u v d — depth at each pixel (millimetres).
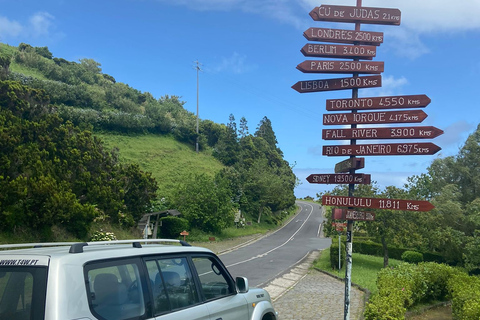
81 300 2943
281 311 10531
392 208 6598
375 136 6621
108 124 61812
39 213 17672
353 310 10648
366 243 31391
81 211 19703
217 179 44656
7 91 28875
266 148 85875
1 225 16047
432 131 6391
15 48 81500
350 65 6738
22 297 2887
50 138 24219
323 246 37750
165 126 70562
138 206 27844
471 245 21109
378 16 6742
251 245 37125
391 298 8016
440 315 10016
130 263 3568
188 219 38812
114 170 27844
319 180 6988
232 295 4910
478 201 24953
